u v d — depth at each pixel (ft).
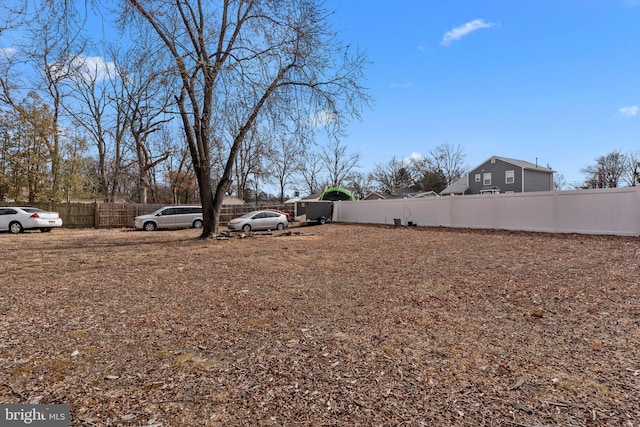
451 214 57.52
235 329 11.88
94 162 99.91
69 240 43.65
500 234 44.32
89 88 85.51
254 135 44.06
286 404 7.35
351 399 7.52
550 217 43.96
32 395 7.71
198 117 40.52
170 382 8.29
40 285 18.49
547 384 8.09
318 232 54.19
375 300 15.35
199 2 37.11
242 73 37.22
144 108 38.09
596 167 151.12
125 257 28.81
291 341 10.80
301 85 40.73
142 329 11.88
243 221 59.00
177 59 33.76
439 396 7.62
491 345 10.36
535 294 15.79
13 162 69.46
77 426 6.59
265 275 21.12
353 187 196.95
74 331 11.70
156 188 125.90
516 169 118.62
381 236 46.42
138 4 32.09
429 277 19.83
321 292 16.88
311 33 38.17
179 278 20.31
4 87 65.98
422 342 10.64
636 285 16.76
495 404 7.30
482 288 17.12
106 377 8.53
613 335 10.97
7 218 55.47
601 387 7.91
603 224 38.99
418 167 195.93
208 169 43.93
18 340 10.90
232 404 7.36
